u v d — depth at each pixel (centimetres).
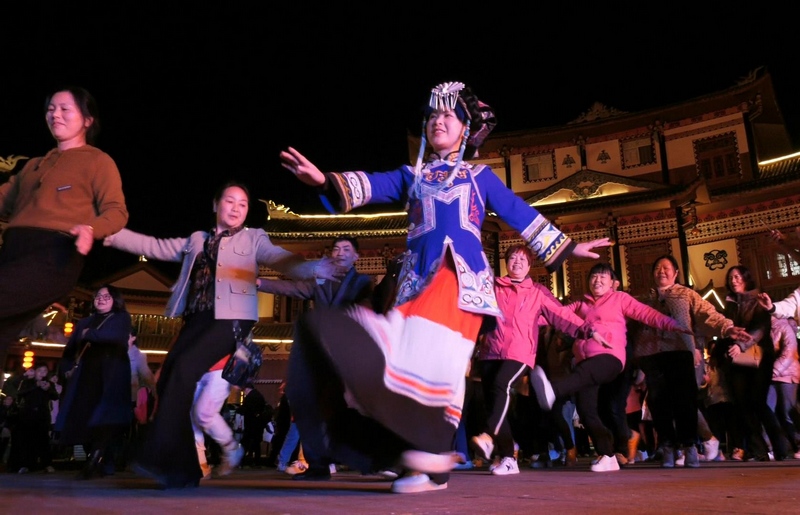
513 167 2853
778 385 685
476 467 718
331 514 203
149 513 205
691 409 567
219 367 387
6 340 254
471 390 692
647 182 2520
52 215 279
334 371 249
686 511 209
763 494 273
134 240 380
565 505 231
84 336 541
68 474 746
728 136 2561
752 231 2427
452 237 280
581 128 2761
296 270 353
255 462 1164
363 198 304
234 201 373
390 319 258
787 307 579
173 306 362
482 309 271
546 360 785
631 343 624
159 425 310
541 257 316
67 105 311
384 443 255
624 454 656
